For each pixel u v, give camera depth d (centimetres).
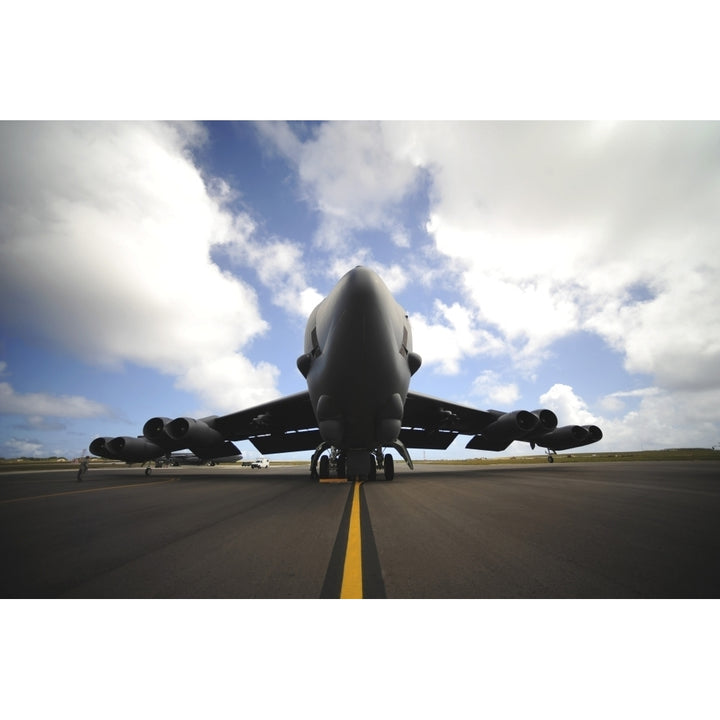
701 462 2745
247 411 1794
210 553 416
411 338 1414
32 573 360
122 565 380
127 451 1883
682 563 362
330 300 1212
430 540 451
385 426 1301
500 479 1413
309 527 543
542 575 332
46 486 1437
